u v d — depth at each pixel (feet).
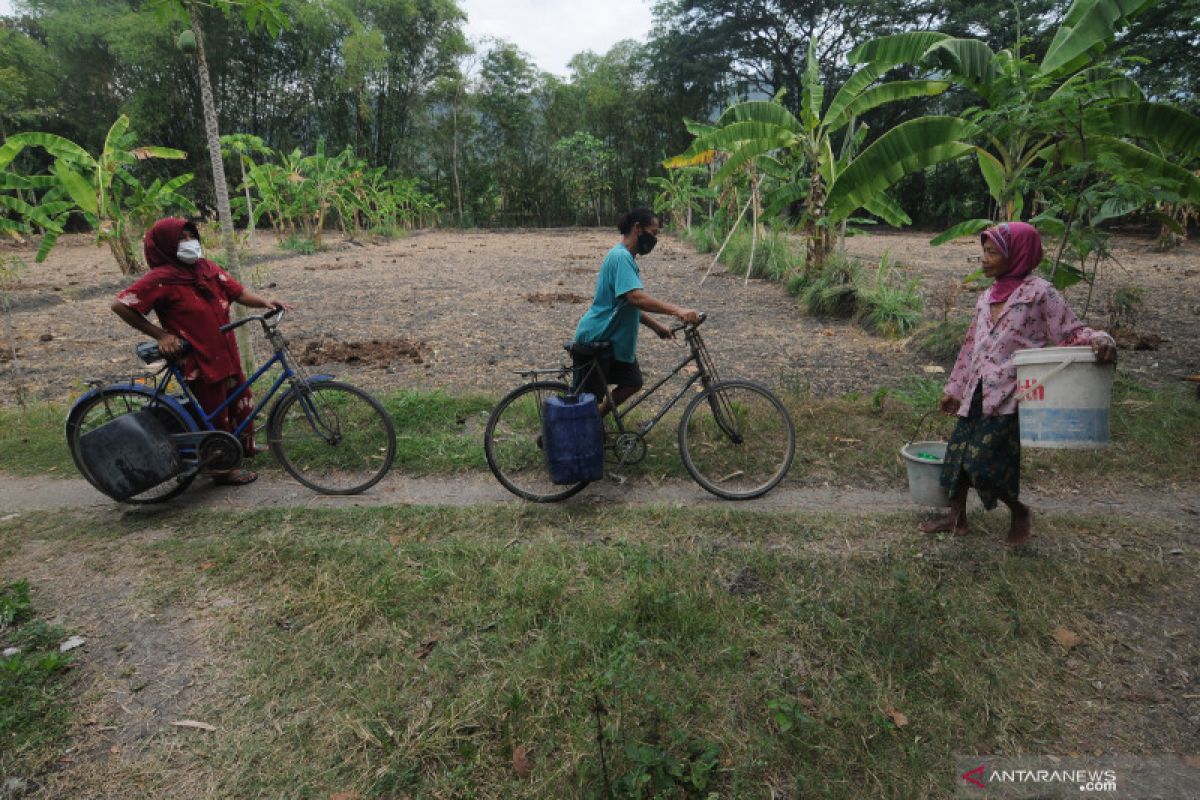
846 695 8.13
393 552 11.65
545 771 7.13
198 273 14.24
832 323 30.35
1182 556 11.13
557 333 28.71
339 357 24.72
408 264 57.26
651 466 15.38
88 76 97.40
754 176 43.75
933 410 17.26
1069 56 19.36
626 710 7.84
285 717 8.03
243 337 19.98
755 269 45.52
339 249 72.90
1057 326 10.21
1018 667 8.52
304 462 16.03
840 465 15.33
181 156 49.34
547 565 10.99
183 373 14.44
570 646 8.79
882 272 32.01
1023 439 10.35
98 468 13.12
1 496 15.03
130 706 8.27
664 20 114.42
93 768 7.36
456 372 23.03
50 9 99.45
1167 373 20.44
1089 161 20.07
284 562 11.42
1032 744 7.47
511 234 104.22
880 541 11.86
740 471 14.80
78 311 37.04
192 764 7.41
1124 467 14.73
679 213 82.89
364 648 9.17
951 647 8.87
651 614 9.53
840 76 108.78
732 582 10.50
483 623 9.59
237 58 96.58
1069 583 10.27
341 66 104.73
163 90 94.84
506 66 118.42
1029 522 11.33
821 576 10.56
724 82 117.60
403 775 7.13
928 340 24.25
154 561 11.68
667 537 12.18
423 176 123.44
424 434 17.49
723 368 22.99
